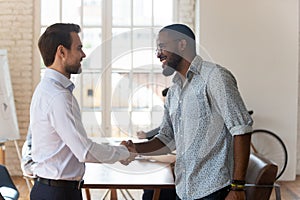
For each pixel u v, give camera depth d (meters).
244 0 6.48
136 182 2.99
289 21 6.52
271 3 6.49
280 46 6.54
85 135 2.17
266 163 3.15
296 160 6.91
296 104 6.61
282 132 6.63
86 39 6.82
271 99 6.59
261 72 6.55
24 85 6.85
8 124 5.74
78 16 6.82
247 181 3.24
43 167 2.41
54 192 2.39
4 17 6.79
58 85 2.33
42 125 2.34
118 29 6.84
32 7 6.79
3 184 3.83
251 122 2.30
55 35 2.34
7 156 6.82
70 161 2.39
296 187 6.25
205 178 2.38
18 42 6.82
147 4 6.83
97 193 5.30
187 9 6.85
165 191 3.65
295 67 6.57
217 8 6.47
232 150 2.39
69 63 2.35
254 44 6.52
